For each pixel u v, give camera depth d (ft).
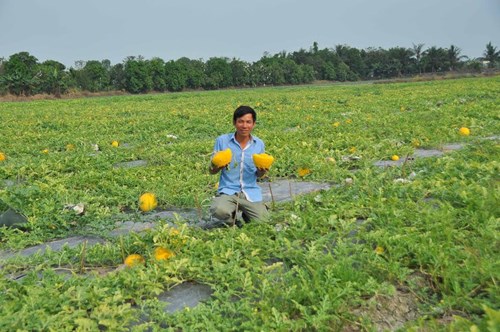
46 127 56.18
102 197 21.65
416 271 12.39
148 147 37.29
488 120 41.60
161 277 12.37
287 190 23.76
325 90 139.85
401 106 62.75
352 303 10.91
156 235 14.01
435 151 31.48
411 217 15.29
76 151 36.88
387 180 21.66
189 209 20.92
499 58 314.76
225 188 17.54
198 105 87.92
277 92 143.33
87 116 71.05
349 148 32.32
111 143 41.06
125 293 11.64
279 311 10.67
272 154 30.76
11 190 19.97
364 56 347.97
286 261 13.47
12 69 181.78
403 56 328.29
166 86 230.07
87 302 11.09
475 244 12.90
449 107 54.95
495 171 20.22
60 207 19.43
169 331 10.02
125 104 104.17
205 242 14.93
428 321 10.27
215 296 11.85
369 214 16.31
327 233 14.89
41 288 11.69
